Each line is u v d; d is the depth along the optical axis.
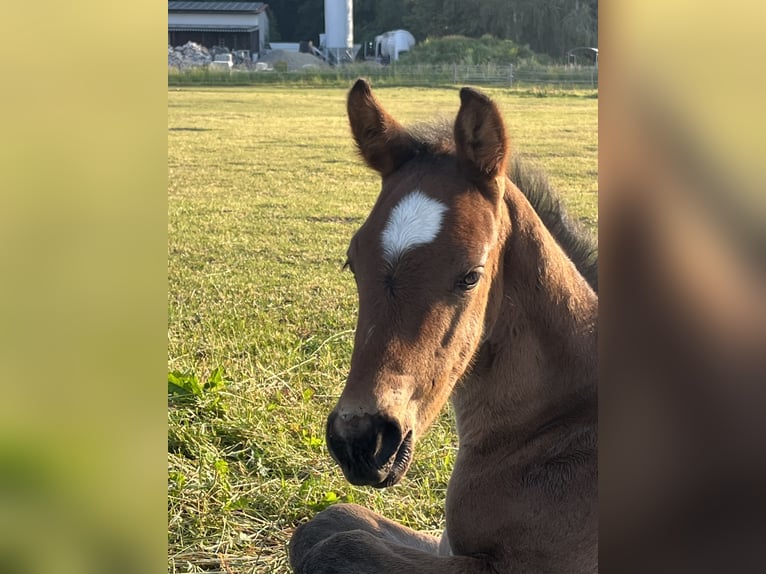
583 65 27.77
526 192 2.88
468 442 2.69
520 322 2.52
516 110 17.05
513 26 30.58
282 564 3.19
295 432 4.10
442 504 3.59
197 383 4.29
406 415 2.12
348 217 9.12
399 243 2.17
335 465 3.84
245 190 10.52
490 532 2.57
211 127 16.12
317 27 34.34
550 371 2.56
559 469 2.53
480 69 24.62
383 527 2.96
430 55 28.59
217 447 3.96
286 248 7.75
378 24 33.12
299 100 20.75
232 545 3.31
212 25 30.50
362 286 2.21
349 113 2.49
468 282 2.20
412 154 2.47
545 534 2.50
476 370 2.57
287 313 5.85
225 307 5.94
